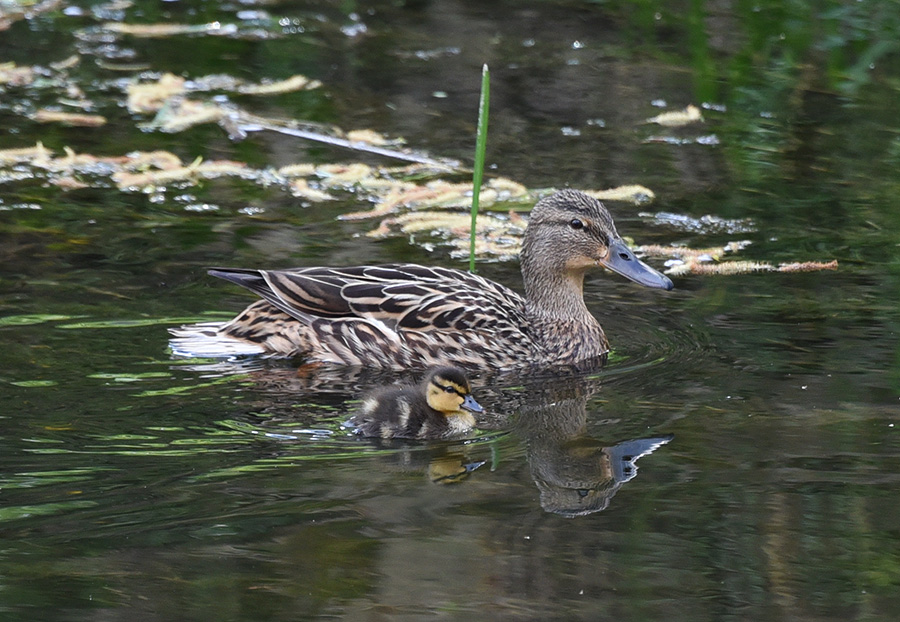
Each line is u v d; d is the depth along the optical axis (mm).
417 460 9602
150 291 13328
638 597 7438
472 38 24016
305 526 8352
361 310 12461
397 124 19766
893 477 9109
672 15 24547
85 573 7676
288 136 19094
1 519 8422
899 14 21672
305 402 10938
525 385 11789
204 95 20734
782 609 7293
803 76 21859
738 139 19188
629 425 10344
